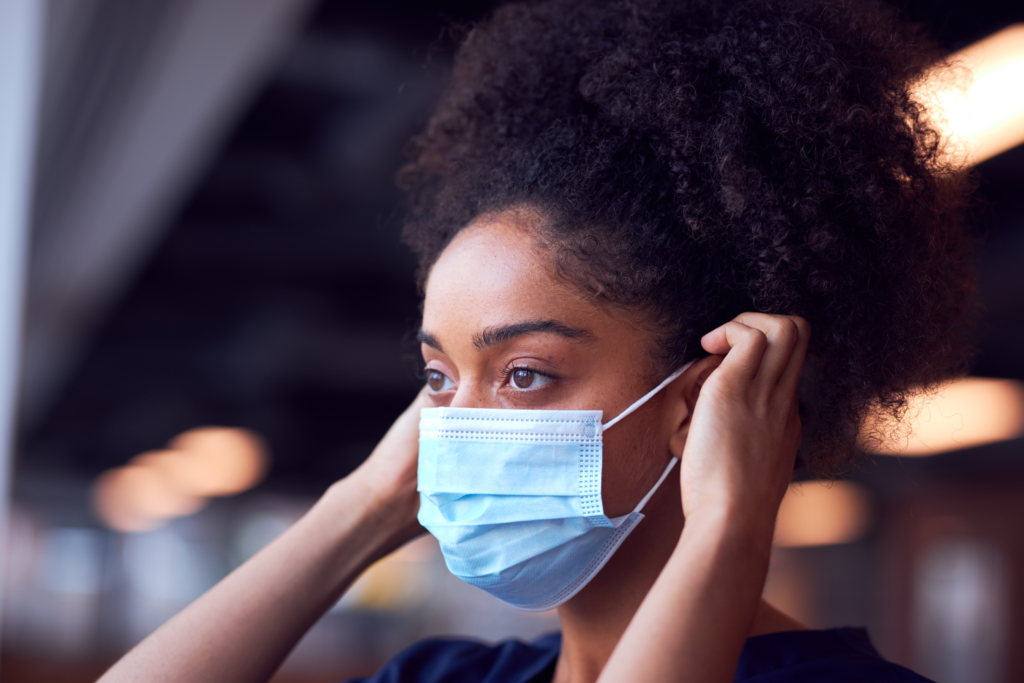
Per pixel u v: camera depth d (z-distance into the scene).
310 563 1.11
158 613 21.11
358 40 4.17
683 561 0.75
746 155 1.02
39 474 19.44
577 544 0.97
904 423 1.10
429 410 1.03
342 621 18.97
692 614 0.72
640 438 0.97
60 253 5.16
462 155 1.34
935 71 1.25
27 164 2.04
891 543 12.41
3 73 2.01
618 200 0.99
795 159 1.02
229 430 15.13
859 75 1.06
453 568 1.01
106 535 20.83
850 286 1.01
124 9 2.70
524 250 0.96
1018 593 9.90
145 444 15.99
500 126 1.30
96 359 10.36
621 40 1.20
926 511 11.62
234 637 1.05
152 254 5.89
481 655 1.20
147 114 3.40
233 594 1.08
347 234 6.62
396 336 9.66
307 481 20.84
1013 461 9.59
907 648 11.66
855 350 1.03
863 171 1.01
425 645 1.25
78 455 18.05
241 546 21.67
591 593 1.01
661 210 1.01
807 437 1.12
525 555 0.97
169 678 1.01
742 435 0.84
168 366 10.73
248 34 2.92
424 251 1.27
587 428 0.96
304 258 7.10
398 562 19.77
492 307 0.95
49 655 10.99
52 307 6.16
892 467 11.33
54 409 12.61
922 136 1.11
